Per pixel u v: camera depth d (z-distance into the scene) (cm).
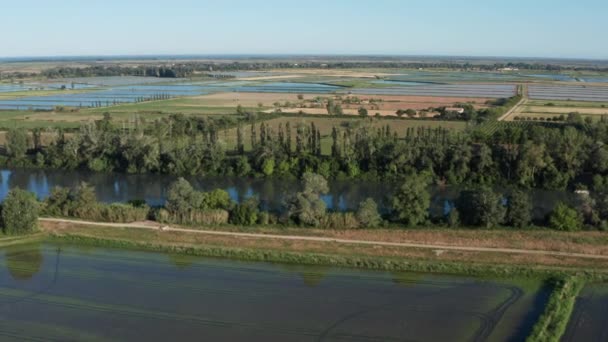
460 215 9269
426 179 12975
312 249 8444
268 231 9162
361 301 6831
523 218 9012
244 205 9525
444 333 6056
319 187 11300
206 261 8169
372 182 13462
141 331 6156
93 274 7700
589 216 9019
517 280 7381
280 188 13088
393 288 7188
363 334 6047
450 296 6938
